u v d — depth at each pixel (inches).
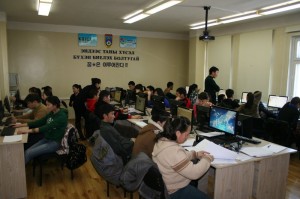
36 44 282.7
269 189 103.0
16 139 117.2
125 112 193.0
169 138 80.2
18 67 277.9
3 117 161.5
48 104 137.8
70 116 305.6
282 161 104.7
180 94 184.2
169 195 77.2
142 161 77.6
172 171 77.6
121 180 87.7
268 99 249.4
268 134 175.2
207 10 202.1
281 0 178.2
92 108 191.9
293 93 239.9
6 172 115.3
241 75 283.1
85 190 130.8
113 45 317.4
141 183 76.6
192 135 123.0
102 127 112.7
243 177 95.0
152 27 301.0
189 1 182.4
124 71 326.6
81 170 156.3
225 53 299.9
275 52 248.2
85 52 304.7
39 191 128.6
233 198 94.0
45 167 159.9
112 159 99.4
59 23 282.4
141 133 105.1
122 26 297.9
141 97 195.9
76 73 303.4
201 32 318.7
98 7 202.7
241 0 179.2
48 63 290.0
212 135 119.9
